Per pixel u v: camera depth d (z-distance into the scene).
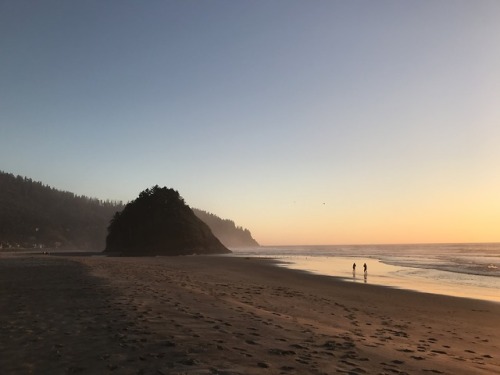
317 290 25.55
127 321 9.89
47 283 19.23
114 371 6.12
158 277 25.50
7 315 10.93
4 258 56.22
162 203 126.94
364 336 10.94
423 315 17.23
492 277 37.97
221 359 6.86
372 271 45.38
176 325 9.60
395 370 7.15
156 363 6.51
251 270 43.03
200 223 136.12
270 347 8.02
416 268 50.03
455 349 10.50
